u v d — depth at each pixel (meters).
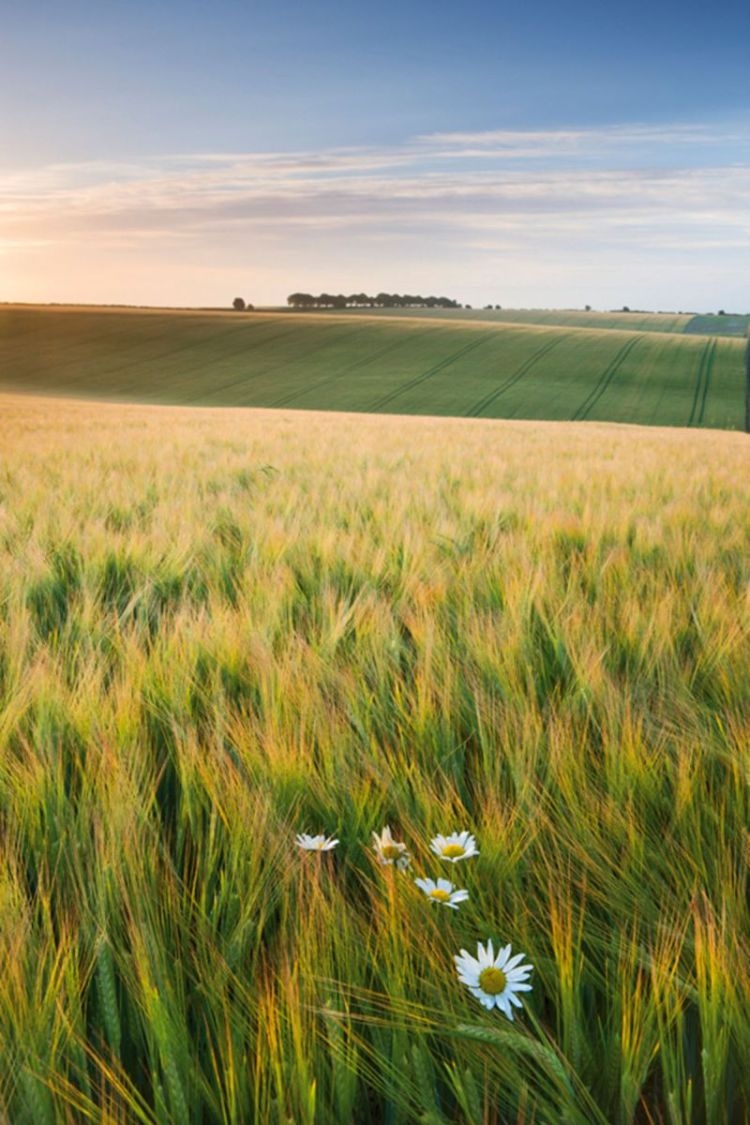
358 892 1.58
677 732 2.08
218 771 1.82
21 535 4.99
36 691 2.23
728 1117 1.16
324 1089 1.13
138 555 4.48
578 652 2.65
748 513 5.94
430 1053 1.16
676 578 4.07
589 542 4.72
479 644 2.62
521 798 1.73
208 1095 1.12
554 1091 1.10
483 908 1.43
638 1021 1.16
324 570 4.09
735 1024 1.15
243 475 8.82
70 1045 1.17
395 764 1.90
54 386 70.06
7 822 1.74
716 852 1.58
